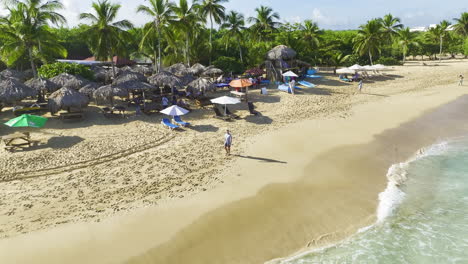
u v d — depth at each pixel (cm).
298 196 1138
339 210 1056
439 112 2308
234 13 4391
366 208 1073
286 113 2289
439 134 1847
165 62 4469
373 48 5231
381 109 2408
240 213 1034
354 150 1588
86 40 2994
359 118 2172
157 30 3381
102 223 977
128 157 1491
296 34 5166
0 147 1584
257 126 1978
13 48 2706
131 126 1967
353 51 5994
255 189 1189
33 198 1116
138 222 984
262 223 984
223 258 840
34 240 898
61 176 1288
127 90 2217
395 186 1222
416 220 1013
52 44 2980
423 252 873
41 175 1294
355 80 3728
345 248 887
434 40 7062
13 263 812
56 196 1130
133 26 3069
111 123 2030
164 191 1173
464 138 1770
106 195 1141
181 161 1445
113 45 3052
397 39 6075
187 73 3161
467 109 2373
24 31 2659
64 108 2111
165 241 901
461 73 4091
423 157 1520
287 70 3709
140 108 2320
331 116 2217
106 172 1329
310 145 1652
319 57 5388
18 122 1542
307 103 2586
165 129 1909
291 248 883
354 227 975
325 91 3098
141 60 5588
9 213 1021
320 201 1108
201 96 2641
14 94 2022
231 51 4753
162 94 2695
